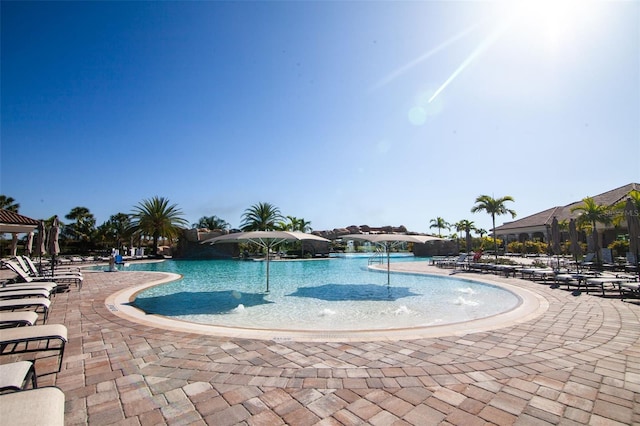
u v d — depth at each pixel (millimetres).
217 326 6312
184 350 4793
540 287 11852
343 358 4453
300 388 3527
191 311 9273
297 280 16812
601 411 3012
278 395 3367
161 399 3281
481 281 13961
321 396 3342
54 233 12922
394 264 25484
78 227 46594
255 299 11203
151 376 3848
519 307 8102
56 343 5098
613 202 30156
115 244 47750
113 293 10703
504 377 3797
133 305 8641
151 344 5082
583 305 8273
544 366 4129
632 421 2838
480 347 4914
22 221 14984
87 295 10211
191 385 3604
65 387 3551
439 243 40312
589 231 22984
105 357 4496
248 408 3100
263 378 3787
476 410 3045
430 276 17406
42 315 7188
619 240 25344
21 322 4438
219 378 3791
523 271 14391
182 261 31312
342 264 27938
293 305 10117
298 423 2838
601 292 10523
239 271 21922
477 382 3662
